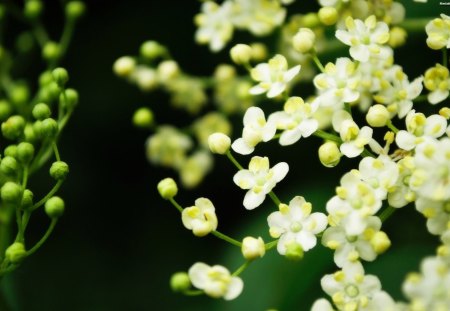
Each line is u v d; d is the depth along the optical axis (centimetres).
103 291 21
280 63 17
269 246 16
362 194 16
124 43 22
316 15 18
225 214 21
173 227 22
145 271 21
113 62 22
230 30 19
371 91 17
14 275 19
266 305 19
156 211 22
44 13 22
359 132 16
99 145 22
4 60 20
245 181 16
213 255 21
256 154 21
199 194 22
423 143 16
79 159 22
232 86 20
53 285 21
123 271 21
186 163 21
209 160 21
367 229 16
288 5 20
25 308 21
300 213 16
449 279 15
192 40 22
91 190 22
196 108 20
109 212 22
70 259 22
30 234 22
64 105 18
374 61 17
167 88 20
